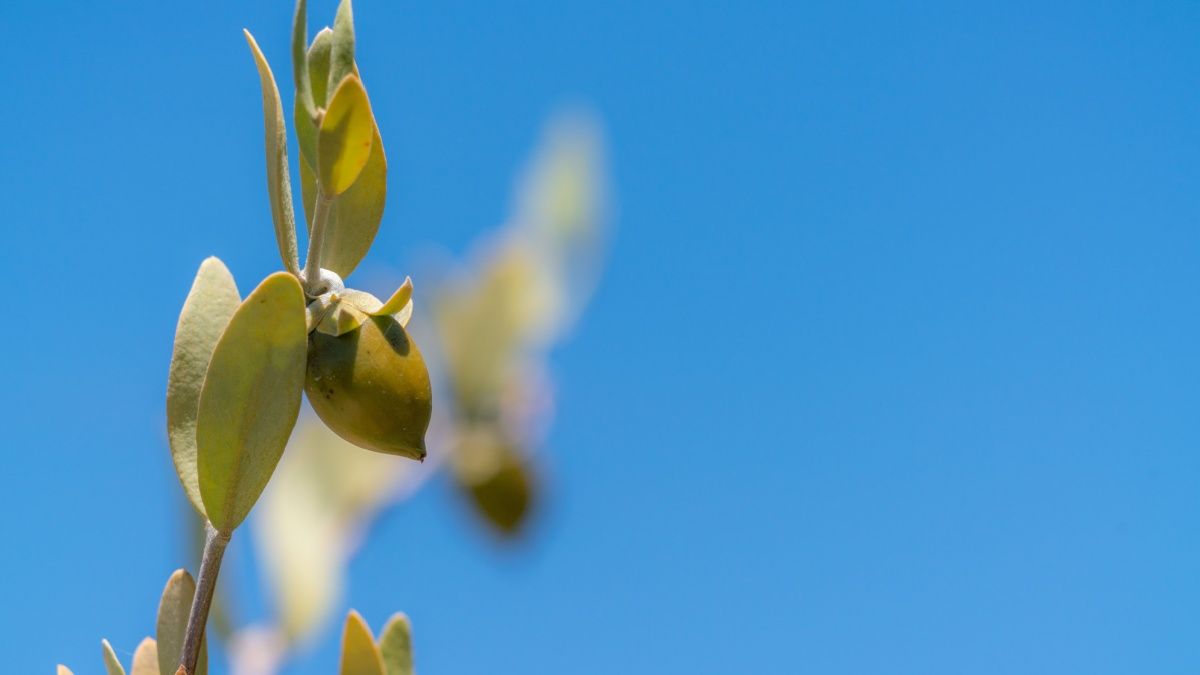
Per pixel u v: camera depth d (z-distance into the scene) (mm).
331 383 344
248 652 427
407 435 346
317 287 346
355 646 334
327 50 340
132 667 352
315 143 338
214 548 335
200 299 344
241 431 333
